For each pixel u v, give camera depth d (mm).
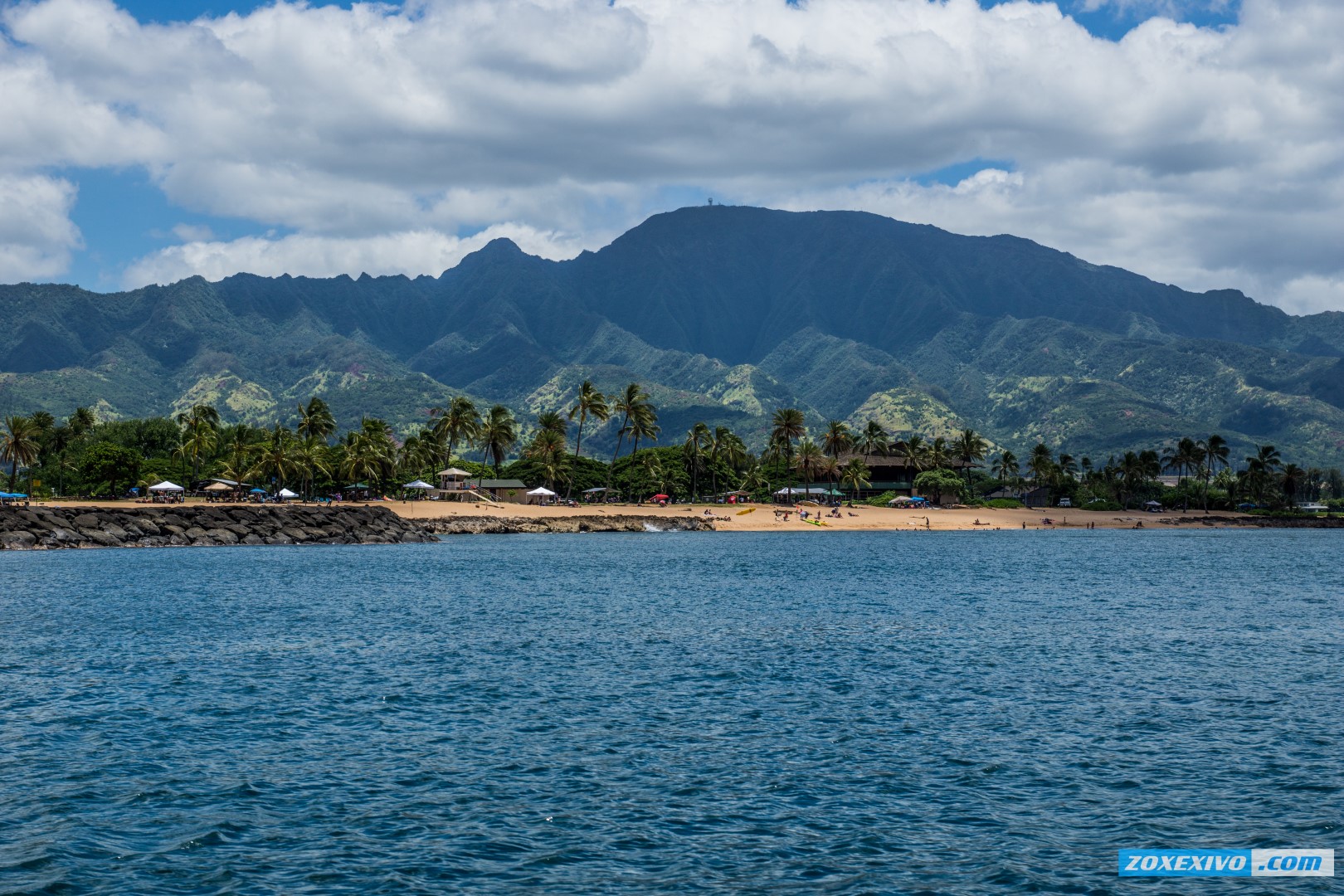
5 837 26547
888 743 35719
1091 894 23719
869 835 27047
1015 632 61812
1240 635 60812
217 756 33719
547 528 188875
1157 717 39438
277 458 188750
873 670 49125
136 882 24000
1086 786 31078
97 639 56969
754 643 57125
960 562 125250
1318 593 87000
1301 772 32312
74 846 26016
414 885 23922
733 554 136375
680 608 73438
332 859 25328
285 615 67875
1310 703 41906
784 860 25438
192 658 51188
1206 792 30484
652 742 35719
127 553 126562
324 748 34656
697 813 28625
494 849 26047
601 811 28719
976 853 25953
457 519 181625
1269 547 166625
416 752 34344
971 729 37562
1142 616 69938
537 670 48500
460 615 68688
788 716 39531
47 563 109188
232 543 143000
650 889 23797
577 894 23484
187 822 27734
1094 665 50406
